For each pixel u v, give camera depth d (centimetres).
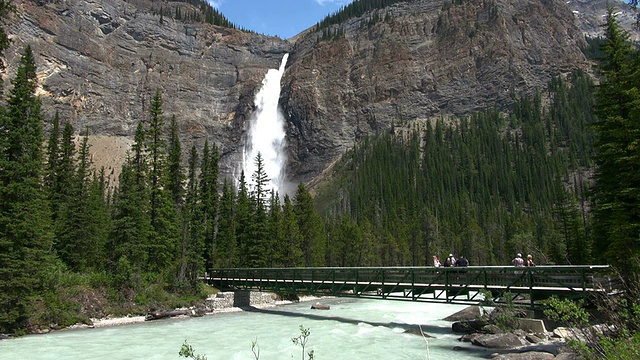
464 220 10962
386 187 13812
